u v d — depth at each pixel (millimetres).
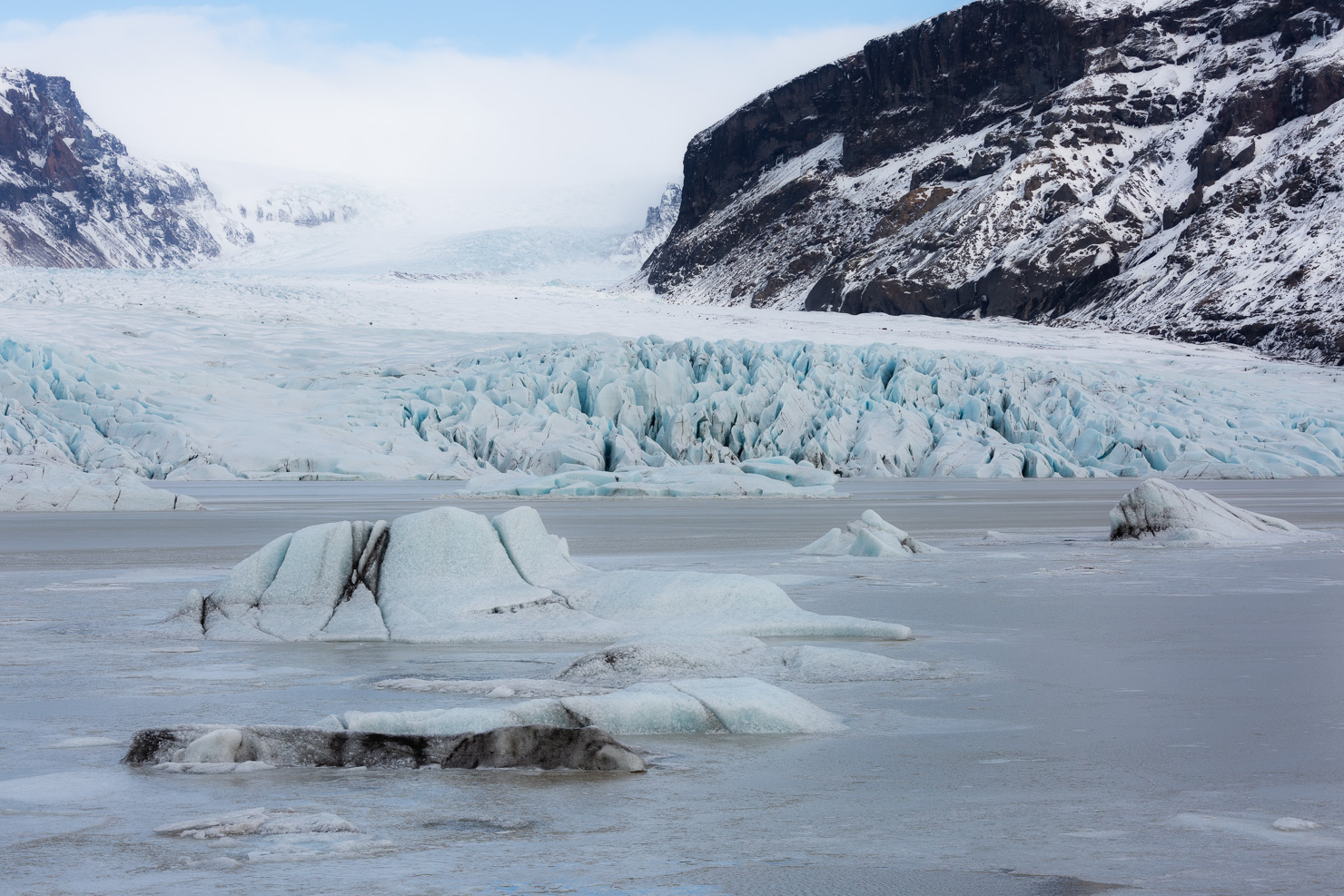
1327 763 5004
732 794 4523
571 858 3711
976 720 5934
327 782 4758
